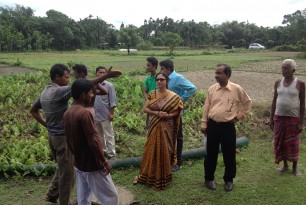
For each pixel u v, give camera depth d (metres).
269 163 6.92
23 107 11.82
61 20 87.19
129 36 64.44
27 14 104.69
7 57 49.19
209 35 99.19
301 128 6.05
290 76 5.96
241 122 9.71
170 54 55.00
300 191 5.62
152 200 5.38
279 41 89.94
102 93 5.20
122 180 6.09
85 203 4.36
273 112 6.41
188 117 10.04
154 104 5.65
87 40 95.50
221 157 7.15
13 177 6.08
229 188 5.66
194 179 6.14
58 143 4.73
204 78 22.28
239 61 38.12
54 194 5.13
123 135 8.32
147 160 5.80
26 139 8.47
